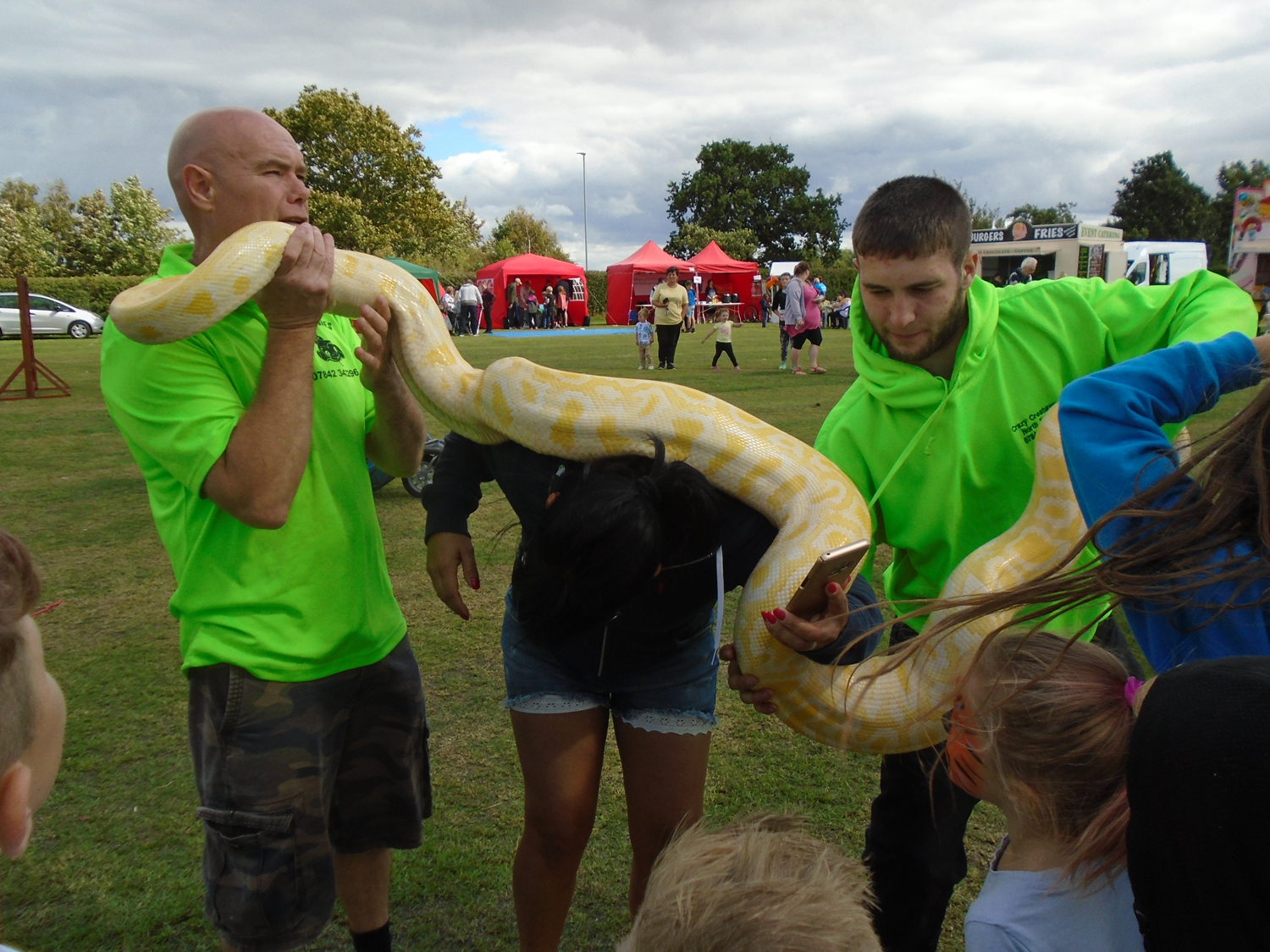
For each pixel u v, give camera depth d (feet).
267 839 7.90
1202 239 266.36
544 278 158.81
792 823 5.41
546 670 8.29
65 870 10.71
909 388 8.72
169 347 7.81
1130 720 5.42
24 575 3.90
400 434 9.69
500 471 9.09
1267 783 3.23
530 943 8.53
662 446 7.36
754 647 7.84
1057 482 8.23
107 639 17.19
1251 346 6.30
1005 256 108.88
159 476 8.45
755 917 4.43
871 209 8.34
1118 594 4.89
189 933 9.77
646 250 159.63
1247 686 3.44
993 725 5.73
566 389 8.41
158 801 12.05
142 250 190.80
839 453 9.37
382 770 9.10
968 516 8.99
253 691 7.91
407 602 19.22
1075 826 5.45
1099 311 8.75
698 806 8.43
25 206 208.64
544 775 8.19
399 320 9.61
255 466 7.46
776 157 323.78
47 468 32.81
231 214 8.40
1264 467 4.44
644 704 8.21
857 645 7.93
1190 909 3.50
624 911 10.19
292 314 7.62
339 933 10.21
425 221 192.85
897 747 8.24
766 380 56.95
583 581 6.48
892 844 8.84
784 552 7.89
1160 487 4.97
